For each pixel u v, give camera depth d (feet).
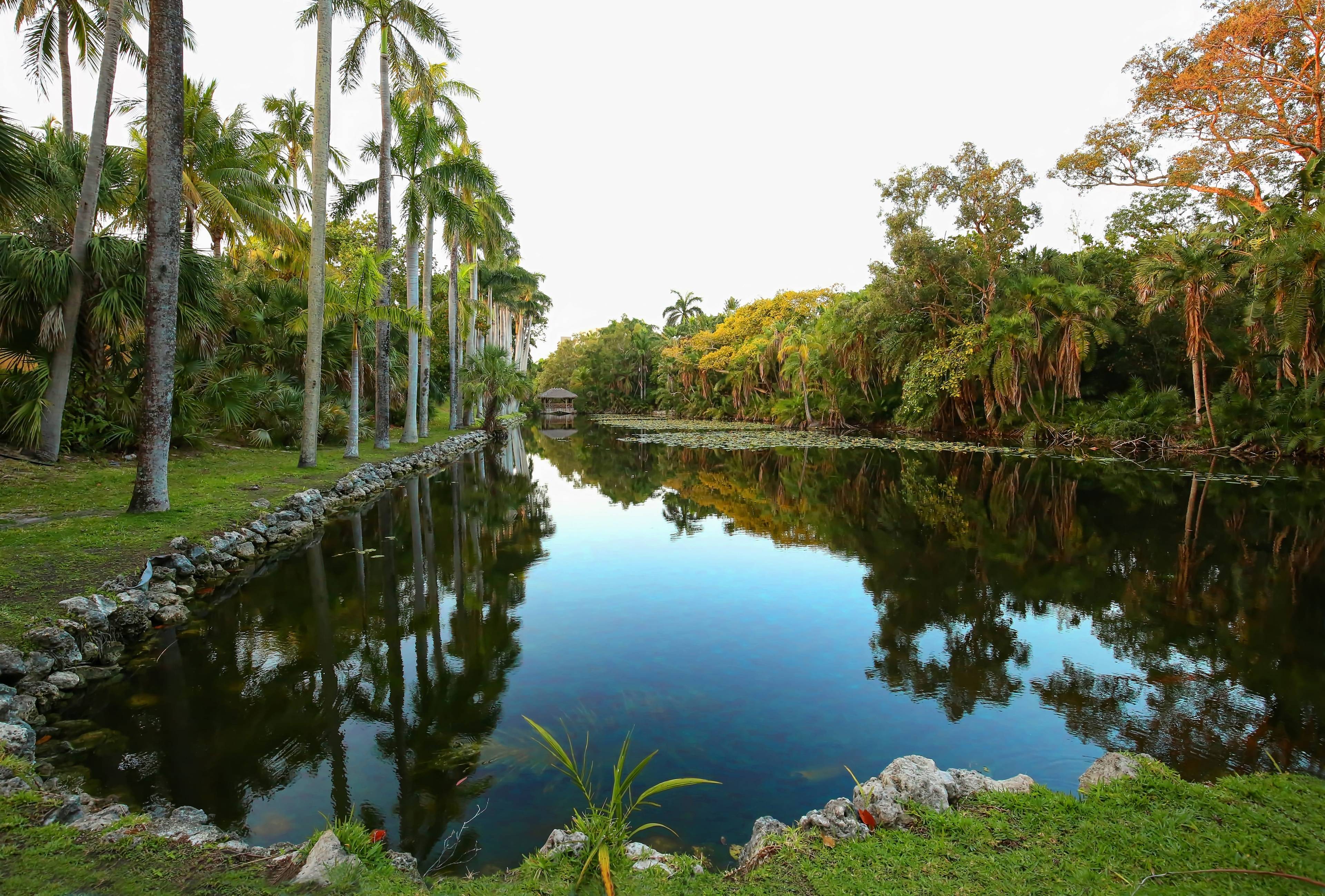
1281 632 22.70
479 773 13.97
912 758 12.25
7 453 36.73
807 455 88.63
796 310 179.52
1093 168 84.23
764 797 13.16
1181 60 75.15
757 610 25.59
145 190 46.52
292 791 13.21
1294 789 10.98
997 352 98.27
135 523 27.43
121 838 9.50
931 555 34.37
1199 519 41.37
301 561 30.76
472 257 108.58
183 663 19.53
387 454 63.67
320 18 47.11
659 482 64.44
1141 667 19.88
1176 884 8.47
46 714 16.12
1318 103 68.85
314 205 47.55
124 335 38.93
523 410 210.59
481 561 32.68
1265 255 65.77
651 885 8.86
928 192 104.47
